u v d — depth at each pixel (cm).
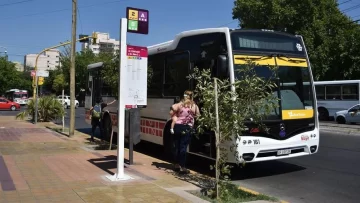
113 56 1220
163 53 1094
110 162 921
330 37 3384
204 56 895
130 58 837
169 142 1055
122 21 763
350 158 1133
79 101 5953
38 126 2034
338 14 3494
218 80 660
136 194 630
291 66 878
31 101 2405
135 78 842
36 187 664
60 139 1430
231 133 655
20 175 759
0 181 705
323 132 1955
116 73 1188
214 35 871
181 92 988
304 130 876
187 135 841
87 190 650
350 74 3253
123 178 740
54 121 2548
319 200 684
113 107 1362
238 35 834
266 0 3212
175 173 841
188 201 601
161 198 610
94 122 1358
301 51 916
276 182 822
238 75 806
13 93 6488
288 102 855
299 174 903
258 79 662
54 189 652
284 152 836
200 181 764
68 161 930
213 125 651
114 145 1227
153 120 1124
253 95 655
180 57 1002
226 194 645
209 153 852
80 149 1152
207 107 657
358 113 2306
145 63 856
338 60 3306
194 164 1003
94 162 920
